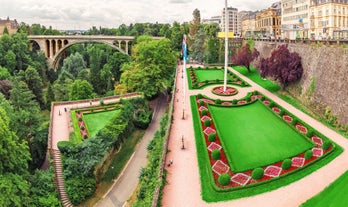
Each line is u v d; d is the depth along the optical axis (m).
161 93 103.19
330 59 61.75
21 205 43.00
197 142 49.00
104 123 67.38
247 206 33.53
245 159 43.47
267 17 176.38
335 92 58.22
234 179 38.56
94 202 52.12
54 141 59.00
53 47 165.75
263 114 62.56
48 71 150.88
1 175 41.53
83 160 52.91
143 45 96.12
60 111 75.12
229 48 133.88
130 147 68.94
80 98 97.69
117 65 148.25
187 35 168.00
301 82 71.81
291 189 36.34
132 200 49.47
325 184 37.03
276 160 43.00
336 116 56.53
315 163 41.97
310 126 54.50
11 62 129.12
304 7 127.56
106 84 131.38
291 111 64.19
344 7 113.25
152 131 76.69
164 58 96.19
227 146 47.62
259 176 38.34
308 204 33.12
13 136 48.69
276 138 50.56
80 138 58.88
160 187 36.88
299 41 81.19
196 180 39.00
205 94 78.25
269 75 79.12
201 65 128.38
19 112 68.69
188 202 34.69
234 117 60.81
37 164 66.44
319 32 117.81
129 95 86.50
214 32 168.75
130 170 61.44
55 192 49.22
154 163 45.72
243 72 106.38
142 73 91.69
